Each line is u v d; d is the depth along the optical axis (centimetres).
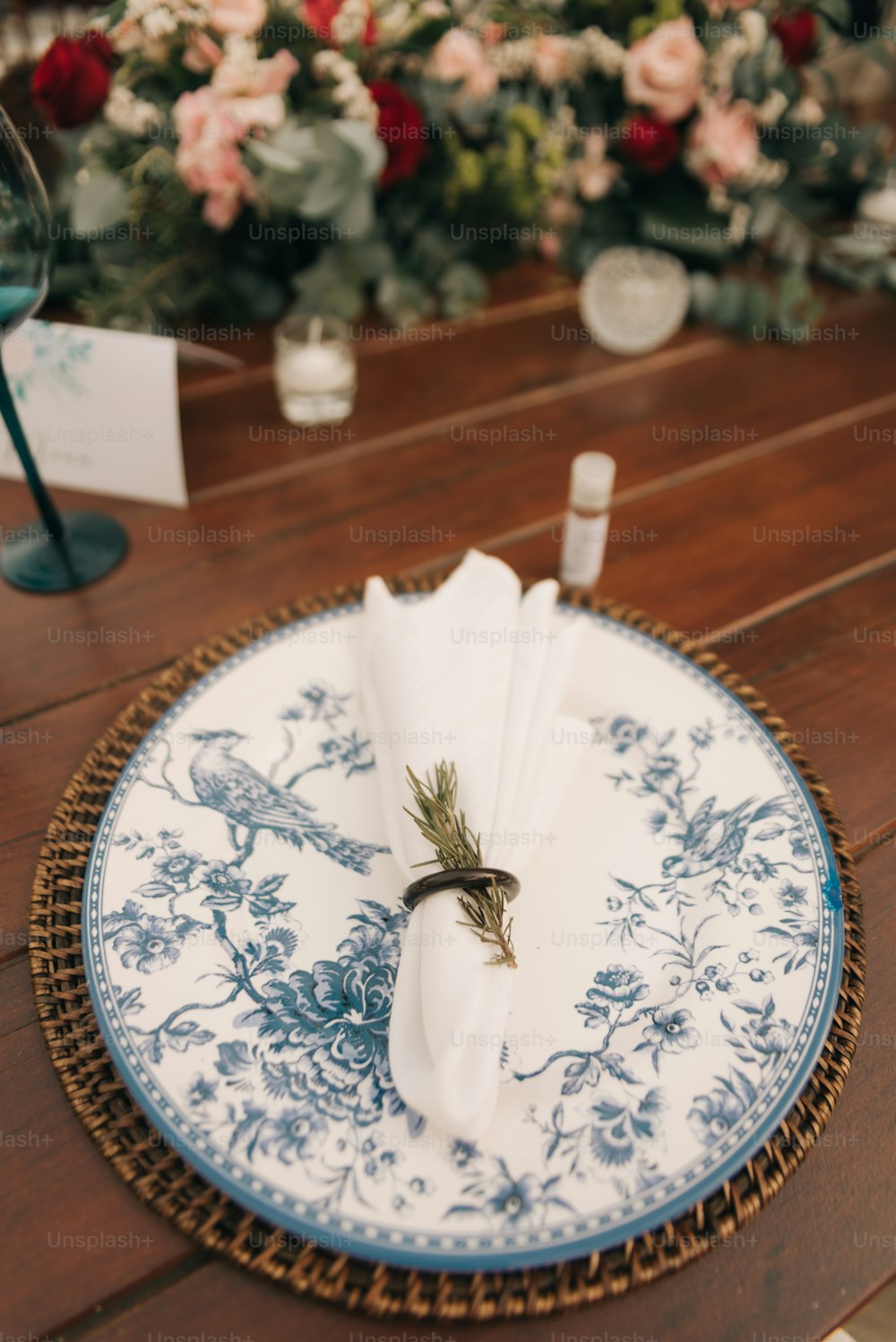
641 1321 41
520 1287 41
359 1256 41
